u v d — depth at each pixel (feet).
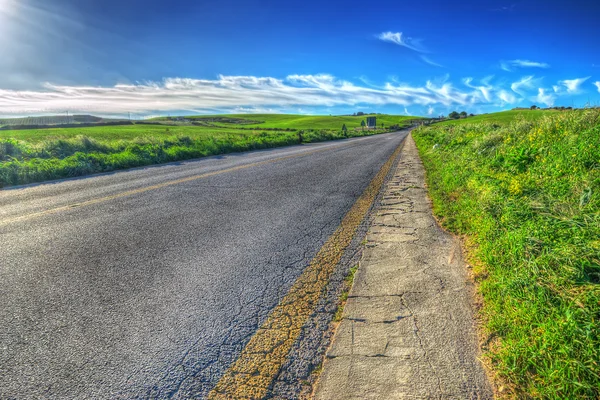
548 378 6.08
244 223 15.71
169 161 40.70
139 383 6.31
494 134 30.91
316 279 10.34
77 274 10.46
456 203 18.85
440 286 9.82
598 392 5.63
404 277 10.43
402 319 8.25
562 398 5.74
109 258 11.67
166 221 15.87
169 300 9.08
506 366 6.58
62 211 17.46
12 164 27.37
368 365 6.79
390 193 22.52
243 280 10.23
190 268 10.99
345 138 123.03
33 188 23.52
